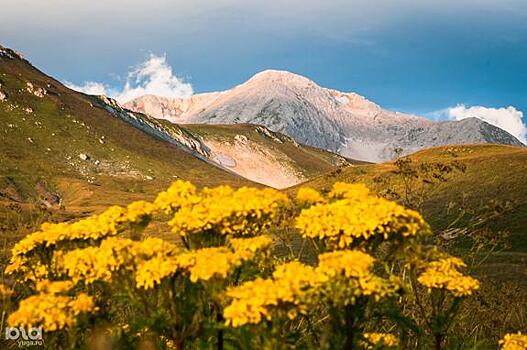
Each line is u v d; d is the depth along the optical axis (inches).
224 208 294.5
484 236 492.4
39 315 248.8
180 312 270.5
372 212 283.4
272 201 311.6
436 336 323.9
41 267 322.7
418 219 293.6
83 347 283.1
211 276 252.1
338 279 246.4
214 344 282.7
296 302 233.5
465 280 311.3
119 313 325.4
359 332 280.4
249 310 232.5
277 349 242.1
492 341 475.2
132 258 272.7
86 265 277.0
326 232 283.7
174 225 295.0
